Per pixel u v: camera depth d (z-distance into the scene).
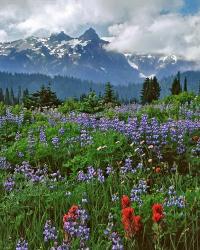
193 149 11.84
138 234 7.78
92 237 7.44
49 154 12.36
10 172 11.75
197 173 10.80
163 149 12.02
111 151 11.57
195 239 7.75
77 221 7.85
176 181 9.62
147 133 12.81
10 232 7.88
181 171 11.24
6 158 12.52
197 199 8.45
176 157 11.68
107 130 13.63
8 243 7.48
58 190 9.48
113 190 9.80
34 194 9.31
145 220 7.82
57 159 12.16
